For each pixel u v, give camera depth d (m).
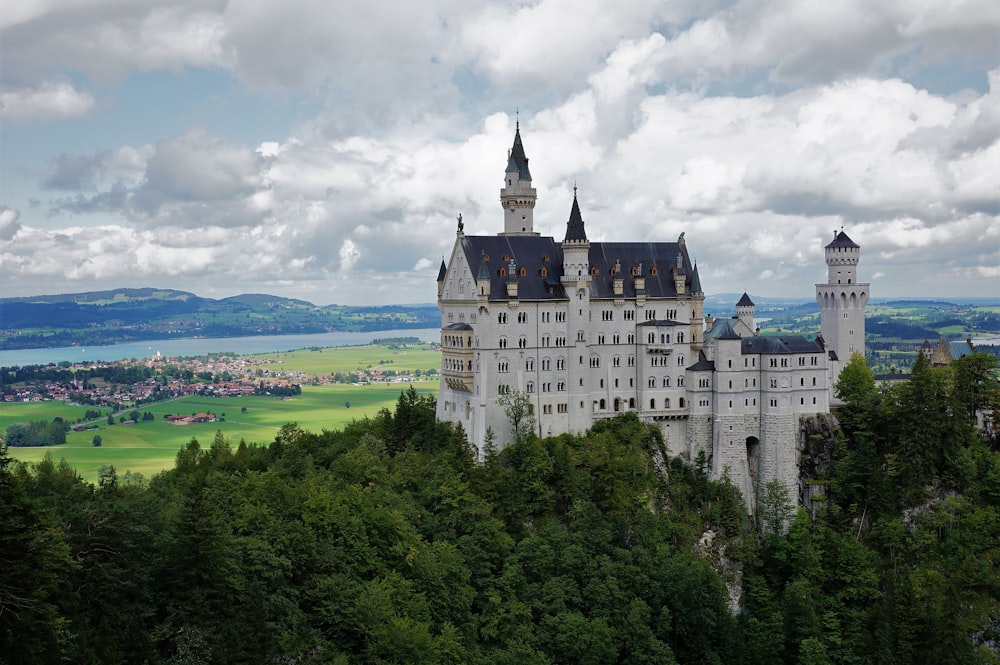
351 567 164.38
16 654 111.06
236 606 141.75
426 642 155.00
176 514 154.38
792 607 196.38
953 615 197.62
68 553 122.12
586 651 174.38
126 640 128.88
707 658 186.25
